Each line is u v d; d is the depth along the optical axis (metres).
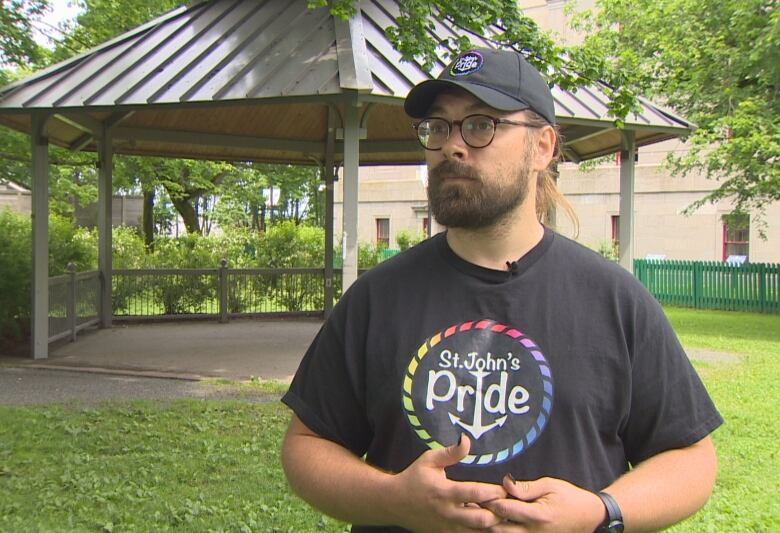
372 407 1.84
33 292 10.02
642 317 1.80
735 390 8.48
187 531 4.31
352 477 1.72
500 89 1.81
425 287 1.86
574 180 25.75
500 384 1.74
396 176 29.67
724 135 15.82
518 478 1.69
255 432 6.43
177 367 9.60
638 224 25.00
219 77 8.98
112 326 13.27
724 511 4.70
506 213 1.81
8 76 14.68
